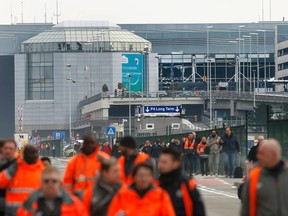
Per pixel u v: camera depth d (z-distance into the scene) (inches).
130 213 728.3
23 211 736.3
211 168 2864.2
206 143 2898.6
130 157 965.2
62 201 733.9
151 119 6333.7
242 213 761.6
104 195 802.8
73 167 964.0
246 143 2760.8
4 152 959.6
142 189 732.0
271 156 748.0
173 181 783.7
